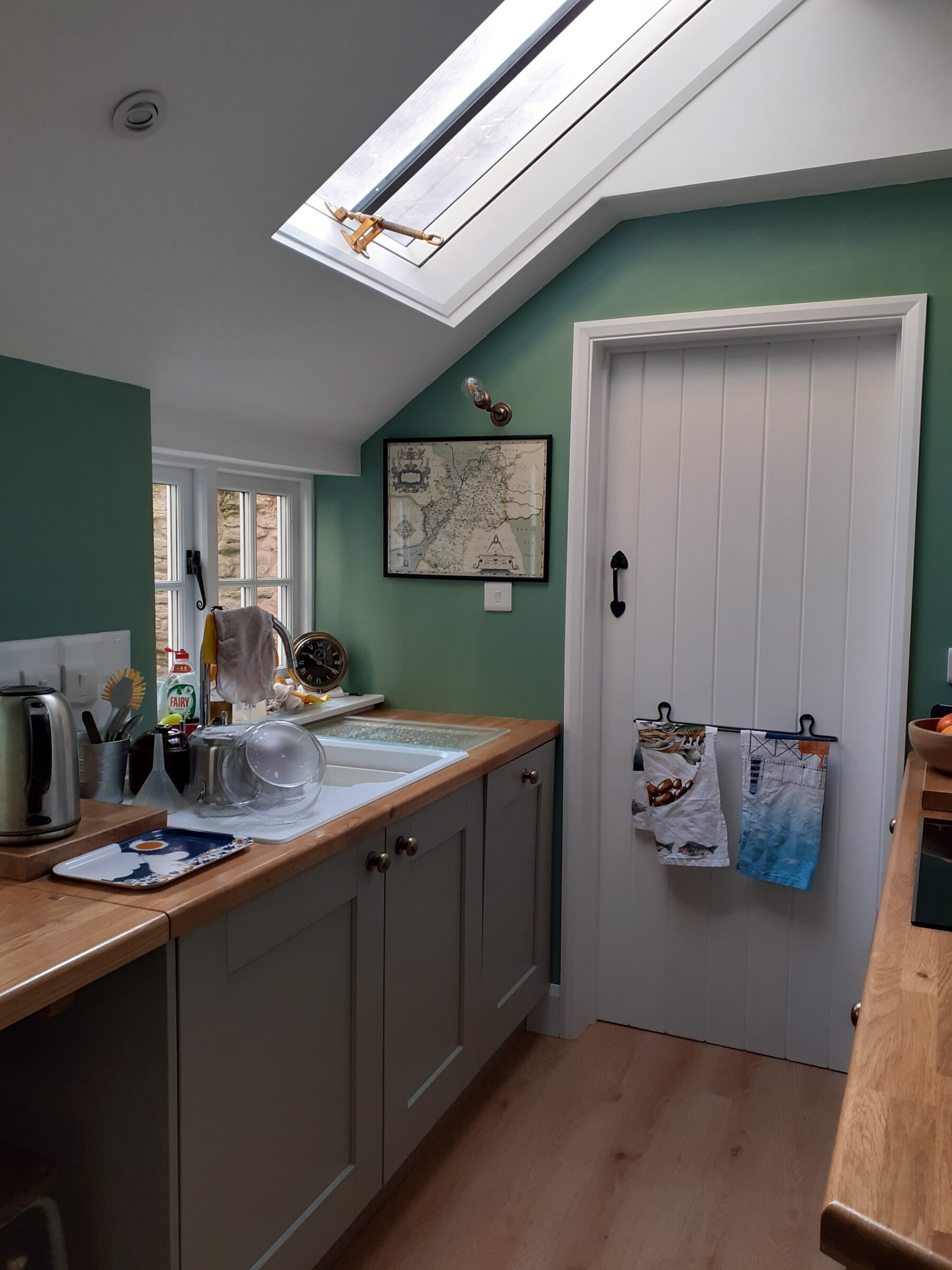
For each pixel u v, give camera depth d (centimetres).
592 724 278
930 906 116
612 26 220
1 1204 119
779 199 242
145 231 164
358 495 294
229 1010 140
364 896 176
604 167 240
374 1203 203
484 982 234
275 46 142
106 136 141
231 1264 143
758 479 260
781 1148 227
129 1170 131
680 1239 197
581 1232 198
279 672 288
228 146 156
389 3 146
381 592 294
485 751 233
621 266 259
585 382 263
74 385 184
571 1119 238
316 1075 165
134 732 199
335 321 223
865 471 249
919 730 191
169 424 218
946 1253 56
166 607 247
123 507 196
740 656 265
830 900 259
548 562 271
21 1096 137
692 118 232
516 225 248
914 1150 66
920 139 214
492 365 274
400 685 294
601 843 284
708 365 263
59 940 114
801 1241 196
